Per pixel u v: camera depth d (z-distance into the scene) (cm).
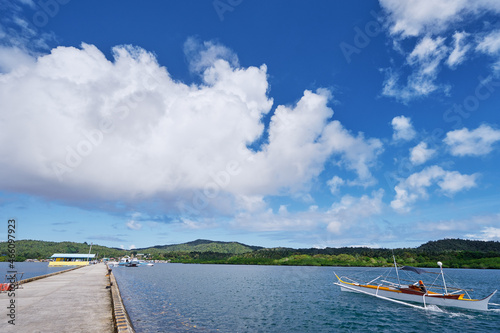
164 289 4969
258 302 3638
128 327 1104
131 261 15275
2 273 7575
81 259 12938
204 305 3294
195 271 12694
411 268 3625
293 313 2905
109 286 2628
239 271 13512
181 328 2155
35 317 1353
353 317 2748
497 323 2583
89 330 1145
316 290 5175
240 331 2130
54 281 3325
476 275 11062
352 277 9350
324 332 2183
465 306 3133
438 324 2523
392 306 3388
